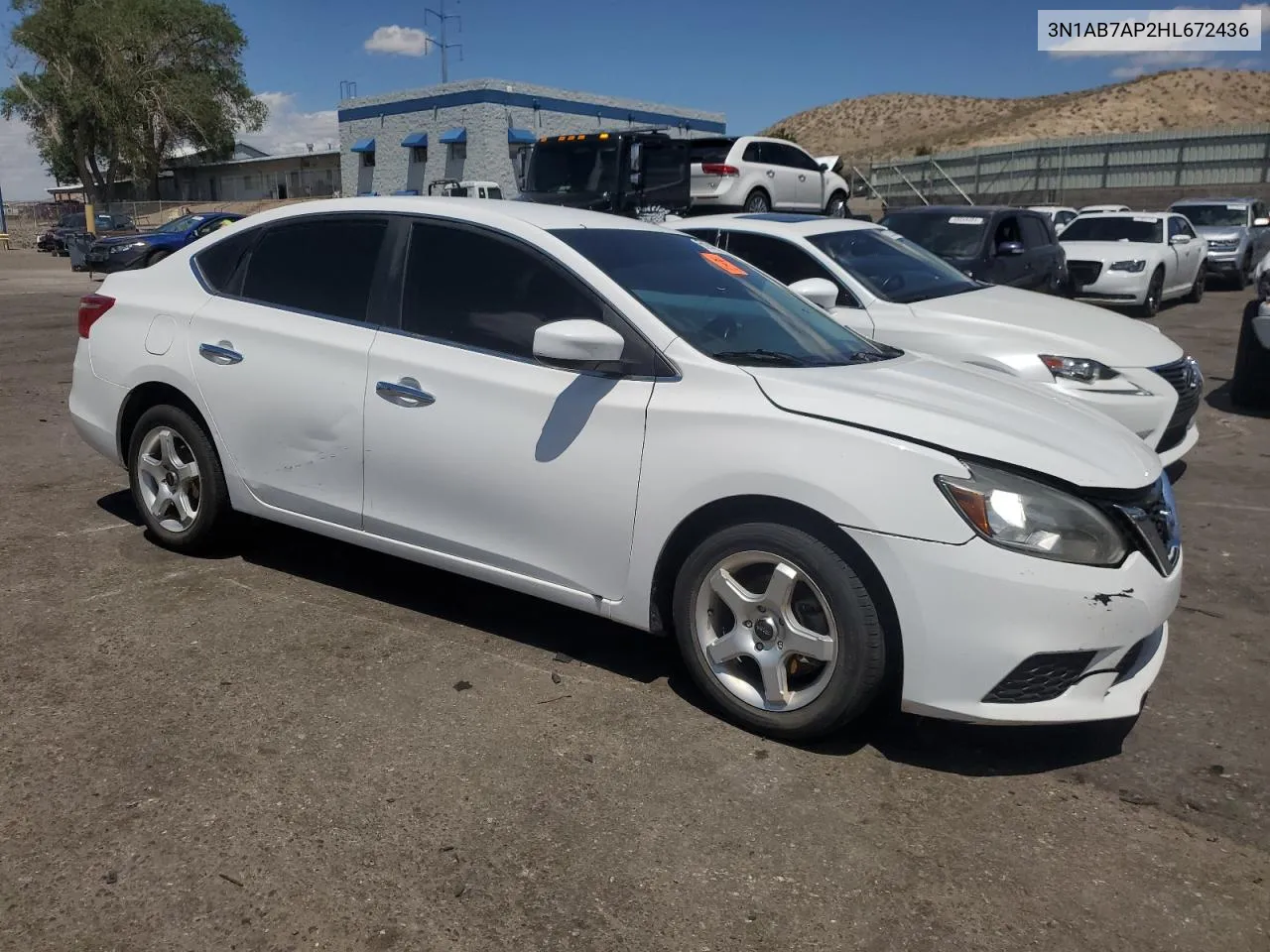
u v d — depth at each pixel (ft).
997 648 9.57
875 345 13.88
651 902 8.22
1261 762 10.63
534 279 12.22
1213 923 8.17
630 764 10.23
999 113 299.38
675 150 50.44
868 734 11.00
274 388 13.66
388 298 13.11
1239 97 237.86
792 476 10.09
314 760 10.09
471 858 8.69
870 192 134.51
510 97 120.06
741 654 10.80
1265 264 29.60
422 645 12.81
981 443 9.95
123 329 15.35
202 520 14.87
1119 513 9.97
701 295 12.64
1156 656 10.89
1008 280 31.27
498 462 11.91
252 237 14.66
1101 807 9.75
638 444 11.06
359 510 13.24
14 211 173.37
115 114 160.25
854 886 8.51
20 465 20.63
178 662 12.05
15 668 11.76
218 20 168.35
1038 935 7.98
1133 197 108.99
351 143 134.72
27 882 8.19
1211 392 31.22
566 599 11.91
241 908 7.98
